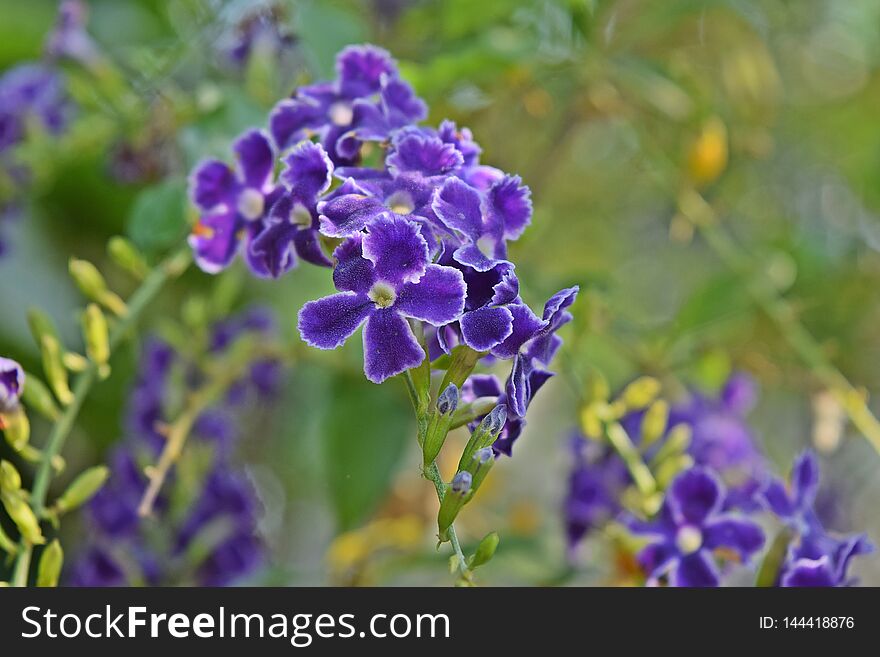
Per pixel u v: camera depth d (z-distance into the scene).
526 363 0.18
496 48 0.24
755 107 0.28
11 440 0.20
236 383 0.26
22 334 0.28
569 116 0.27
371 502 0.25
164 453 0.23
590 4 0.25
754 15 0.27
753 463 0.25
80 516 0.28
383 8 0.27
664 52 0.28
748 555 0.21
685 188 0.27
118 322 0.22
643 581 0.23
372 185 0.18
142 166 0.26
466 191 0.18
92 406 0.28
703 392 0.26
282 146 0.19
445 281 0.17
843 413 0.26
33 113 0.26
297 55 0.25
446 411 0.18
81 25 0.26
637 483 0.22
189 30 0.26
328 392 0.26
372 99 0.20
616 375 0.28
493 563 0.26
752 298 0.26
